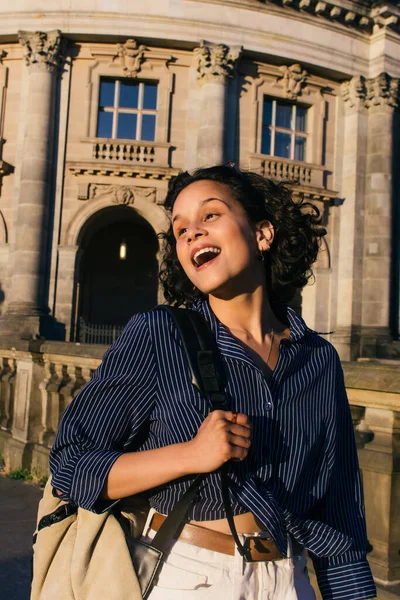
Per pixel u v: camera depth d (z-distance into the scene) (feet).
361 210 76.89
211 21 70.79
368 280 75.61
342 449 6.57
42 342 28.50
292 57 73.41
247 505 5.30
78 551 5.50
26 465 28.09
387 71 77.05
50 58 68.95
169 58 71.92
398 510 12.10
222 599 5.25
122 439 5.55
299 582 5.88
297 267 6.98
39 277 66.90
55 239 68.74
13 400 33.27
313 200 75.36
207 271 6.07
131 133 72.64
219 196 6.31
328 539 5.91
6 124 71.05
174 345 5.62
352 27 76.69
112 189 69.97
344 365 13.33
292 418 5.76
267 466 5.50
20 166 70.38
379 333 73.67
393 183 77.97
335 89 78.54
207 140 70.08
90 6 69.36
